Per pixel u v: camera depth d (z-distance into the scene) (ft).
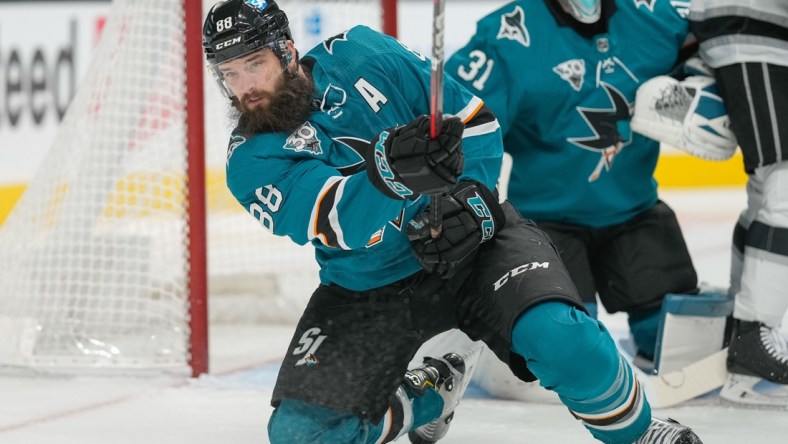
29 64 88.53
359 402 24.82
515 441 29.63
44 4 88.22
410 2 91.15
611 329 48.42
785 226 32.86
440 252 24.66
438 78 20.90
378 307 26.27
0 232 44.14
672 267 37.06
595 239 37.24
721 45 33.96
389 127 26.23
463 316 26.45
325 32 56.13
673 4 36.27
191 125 39.17
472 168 26.61
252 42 24.25
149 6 41.29
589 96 35.09
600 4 34.96
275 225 24.73
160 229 41.73
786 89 33.06
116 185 41.57
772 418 32.30
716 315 35.17
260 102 24.76
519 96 34.71
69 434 31.40
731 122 34.27
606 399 24.57
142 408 34.86
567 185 36.06
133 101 41.60
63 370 39.99
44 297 41.29
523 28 34.81
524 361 25.82
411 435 29.14
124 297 40.91
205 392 37.45
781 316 33.17
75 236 41.39
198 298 39.73
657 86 34.78
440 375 27.94
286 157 24.76
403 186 21.80
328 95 25.82
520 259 25.71
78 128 41.98
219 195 52.60
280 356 44.83
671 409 33.81
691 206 86.69
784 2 32.99
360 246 24.02
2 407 35.27
